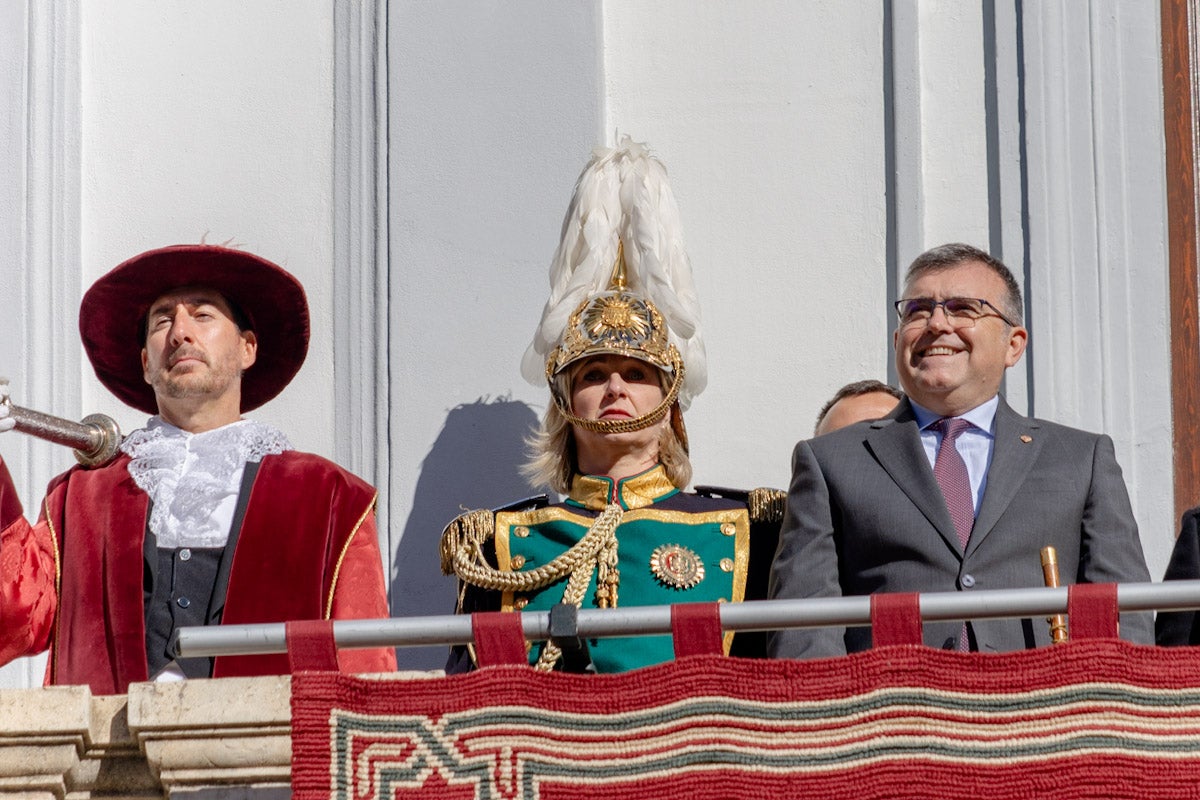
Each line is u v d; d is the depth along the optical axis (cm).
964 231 2503
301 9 2688
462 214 2567
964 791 1588
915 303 1981
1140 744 1588
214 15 2705
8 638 2033
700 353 2323
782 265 2531
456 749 1614
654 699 1620
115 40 2709
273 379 2327
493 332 2522
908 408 1991
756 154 2570
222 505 2122
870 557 1881
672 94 2605
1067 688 1602
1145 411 2420
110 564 2077
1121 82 2519
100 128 2680
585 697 1625
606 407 2098
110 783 1681
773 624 1617
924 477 1895
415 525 2472
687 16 2627
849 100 2567
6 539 2036
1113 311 2450
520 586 2016
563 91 2584
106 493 2131
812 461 1936
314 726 1614
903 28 2561
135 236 2641
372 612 2086
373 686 1625
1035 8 2542
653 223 2345
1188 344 2441
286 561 2091
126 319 2270
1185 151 2498
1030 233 2478
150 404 2345
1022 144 2509
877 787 1594
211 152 2658
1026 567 1850
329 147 2634
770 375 2498
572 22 2605
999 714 1602
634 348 2106
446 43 2625
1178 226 2477
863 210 2531
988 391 1961
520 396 2497
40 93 2670
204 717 1653
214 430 2186
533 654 1989
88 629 2048
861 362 2486
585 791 1608
